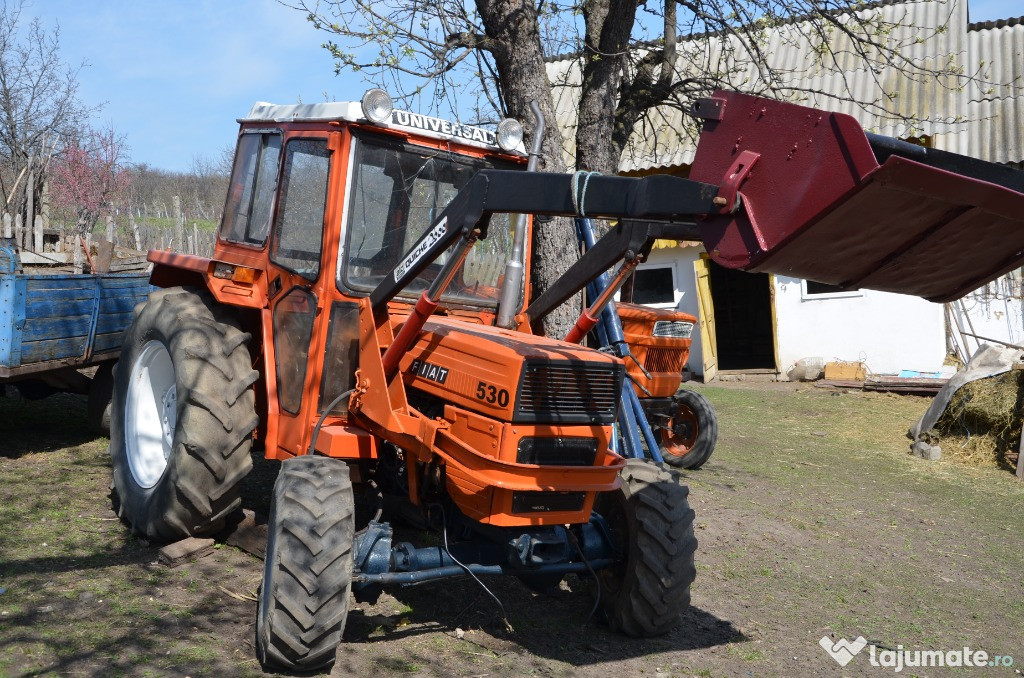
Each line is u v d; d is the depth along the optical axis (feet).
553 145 22.63
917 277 9.91
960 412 30.27
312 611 10.77
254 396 15.80
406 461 13.03
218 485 14.23
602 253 13.04
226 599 13.32
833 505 22.97
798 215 8.96
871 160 8.37
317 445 13.14
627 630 13.35
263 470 20.70
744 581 16.84
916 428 31.96
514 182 10.98
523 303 15.99
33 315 18.53
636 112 27.91
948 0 45.83
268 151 15.33
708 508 21.65
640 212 10.11
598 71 24.18
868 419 35.47
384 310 13.21
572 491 11.96
